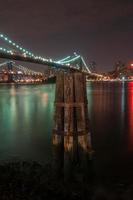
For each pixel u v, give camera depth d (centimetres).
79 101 1305
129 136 2461
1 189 1185
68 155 1298
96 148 2039
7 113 4459
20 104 5947
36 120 3619
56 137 1325
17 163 1558
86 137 1323
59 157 1324
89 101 6194
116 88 13088
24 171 1394
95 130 2777
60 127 1319
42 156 1839
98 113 4169
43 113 4362
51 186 1227
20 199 1117
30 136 2558
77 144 1312
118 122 3294
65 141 1305
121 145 2130
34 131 2816
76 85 1305
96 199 1214
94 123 3231
